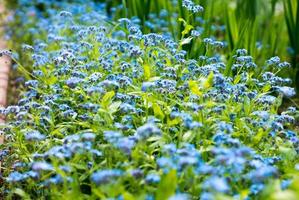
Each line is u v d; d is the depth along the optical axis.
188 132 3.59
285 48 6.80
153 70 4.75
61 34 6.39
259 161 3.48
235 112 4.25
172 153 3.27
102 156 3.80
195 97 4.19
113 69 4.95
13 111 4.20
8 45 7.34
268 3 7.26
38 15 8.23
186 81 4.48
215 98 4.23
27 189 3.86
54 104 4.44
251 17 6.61
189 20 5.73
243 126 4.01
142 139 3.39
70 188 3.65
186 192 3.34
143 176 3.36
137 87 4.48
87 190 3.89
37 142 4.16
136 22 6.32
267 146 4.00
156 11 7.17
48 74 5.10
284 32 7.21
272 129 4.02
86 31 5.33
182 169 3.11
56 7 8.59
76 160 3.63
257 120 4.20
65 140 3.78
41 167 3.38
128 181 3.59
